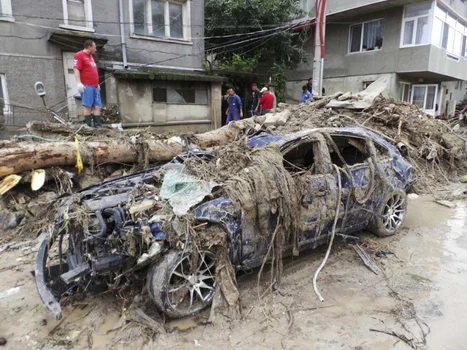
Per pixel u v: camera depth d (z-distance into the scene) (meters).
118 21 11.99
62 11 10.74
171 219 3.18
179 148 6.97
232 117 12.10
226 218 3.39
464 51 19.67
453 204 6.94
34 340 3.03
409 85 19.25
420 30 15.95
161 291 3.11
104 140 6.58
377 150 5.14
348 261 4.42
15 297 3.67
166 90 13.19
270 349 2.91
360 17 17.89
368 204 4.69
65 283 3.08
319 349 2.91
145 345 2.97
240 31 17.34
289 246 3.92
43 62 10.55
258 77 16.98
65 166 6.18
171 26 13.48
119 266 3.03
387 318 3.30
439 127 10.11
